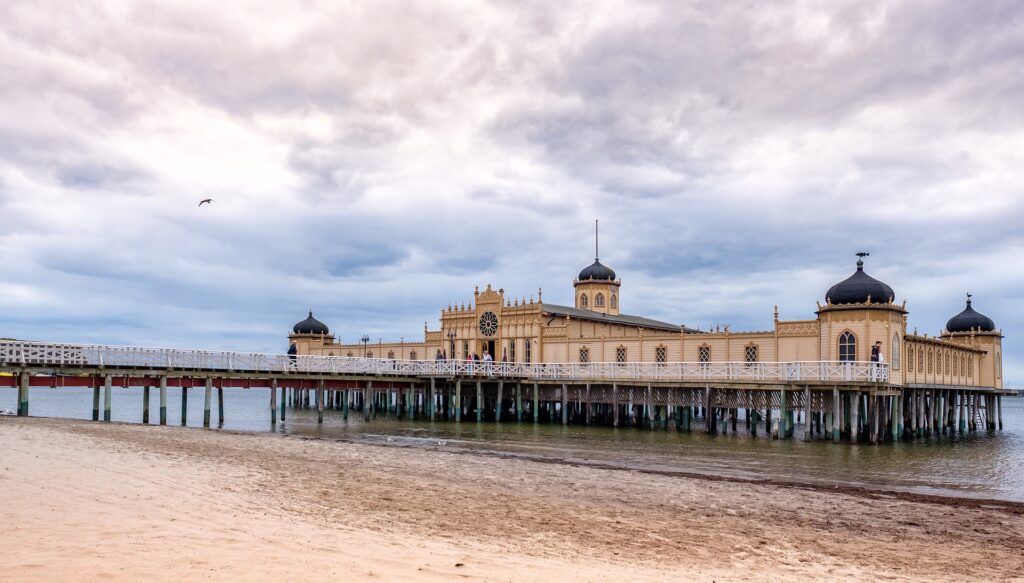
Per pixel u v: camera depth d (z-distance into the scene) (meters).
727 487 24.75
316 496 18.48
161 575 9.70
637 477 26.31
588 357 64.12
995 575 14.71
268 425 53.03
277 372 50.91
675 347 58.94
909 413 51.66
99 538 11.64
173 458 23.81
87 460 21.22
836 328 50.44
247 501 16.77
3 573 9.32
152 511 14.34
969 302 70.12
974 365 66.38
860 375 43.19
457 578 10.72
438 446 38.50
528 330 68.25
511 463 28.88
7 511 13.35
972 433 61.25
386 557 11.72
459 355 74.12
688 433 48.06
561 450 37.75
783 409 44.81
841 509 21.52
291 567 10.52
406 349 80.38
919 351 54.31
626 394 52.22
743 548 15.73
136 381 45.69
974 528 19.64
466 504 18.98
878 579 13.68
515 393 58.34
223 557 10.84
